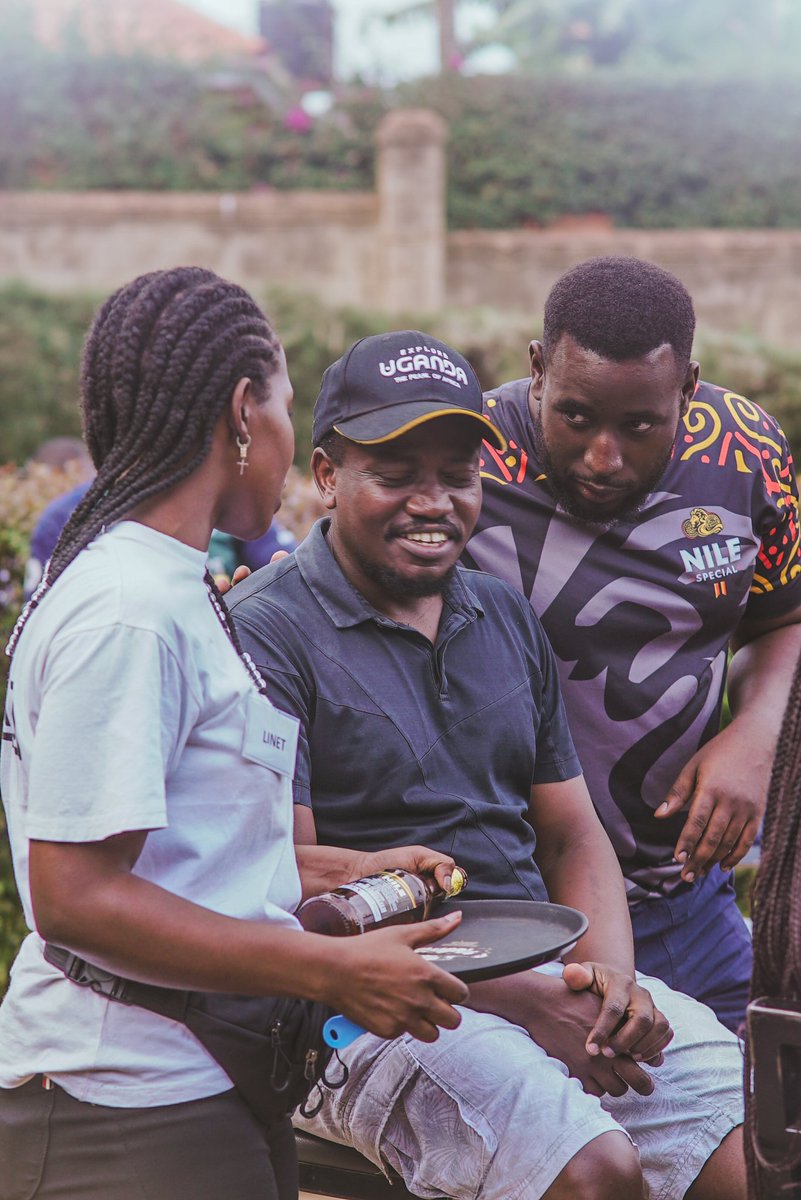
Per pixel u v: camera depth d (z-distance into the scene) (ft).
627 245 40.93
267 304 34.17
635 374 7.58
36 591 5.66
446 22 55.21
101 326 5.69
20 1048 5.70
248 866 5.74
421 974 5.28
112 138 44.68
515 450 8.47
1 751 5.83
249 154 44.65
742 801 8.16
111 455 5.68
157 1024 5.57
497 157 44.37
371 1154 7.05
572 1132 6.42
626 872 8.57
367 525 7.01
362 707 7.04
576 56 59.98
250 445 5.75
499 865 7.20
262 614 7.09
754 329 40.96
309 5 59.62
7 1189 5.72
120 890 5.19
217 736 5.61
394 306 40.40
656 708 8.45
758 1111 4.91
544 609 8.43
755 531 8.73
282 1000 5.84
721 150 44.70
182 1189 5.58
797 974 4.87
